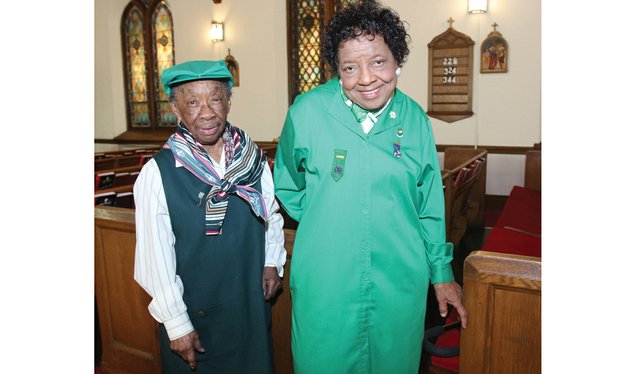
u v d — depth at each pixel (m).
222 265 1.52
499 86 7.46
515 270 1.52
